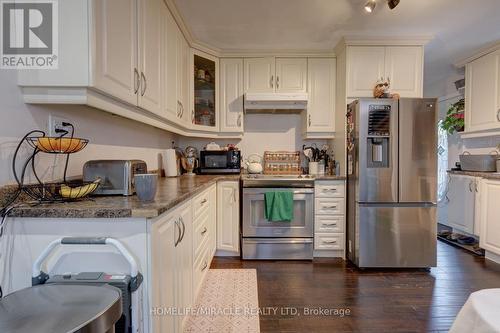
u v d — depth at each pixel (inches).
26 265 41.8
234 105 128.3
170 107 85.9
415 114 103.1
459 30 107.4
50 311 31.0
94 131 65.6
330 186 115.3
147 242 42.1
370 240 104.8
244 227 114.7
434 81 177.2
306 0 86.4
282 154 138.6
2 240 41.6
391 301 81.4
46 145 45.6
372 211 104.4
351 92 115.6
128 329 39.6
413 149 103.6
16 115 45.3
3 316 30.0
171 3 83.4
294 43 120.0
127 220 41.9
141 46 63.0
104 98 50.8
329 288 89.7
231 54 126.9
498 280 95.3
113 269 43.0
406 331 67.5
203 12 93.3
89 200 49.7
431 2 88.0
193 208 71.2
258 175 122.1
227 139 140.9
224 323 70.9
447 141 172.7
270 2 87.4
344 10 92.7
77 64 44.1
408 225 104.6
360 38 112.7
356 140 106.0
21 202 45.6
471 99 132.1
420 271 103.5
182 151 132.3
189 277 66.8
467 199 134.9
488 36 112.3
